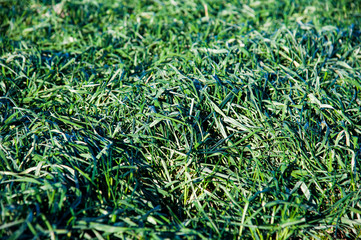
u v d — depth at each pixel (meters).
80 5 3.25
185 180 1.75
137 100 2.03
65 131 1.87
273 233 1.59
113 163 1.76
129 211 1.59
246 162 1.85
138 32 2.90
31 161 1.70
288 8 3.26
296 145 1.84
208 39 2.73
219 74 2.13
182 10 3.24
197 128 1.90
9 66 2.32
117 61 2.50
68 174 1.62
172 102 2.04
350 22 2.97
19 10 3.21
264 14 3.10
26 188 1.53
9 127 1.90
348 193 1.72
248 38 2.58
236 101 2.05
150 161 1.84
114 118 1.97
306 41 2.54
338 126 1.92
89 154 1.69
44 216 1.36
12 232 1.35
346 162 1.78
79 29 2.91
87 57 2.50
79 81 2.28
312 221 1.60
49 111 2.00
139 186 1.71
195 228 1.54
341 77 2.21
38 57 2.40
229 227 1.58
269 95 2.12
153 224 1.55
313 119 1.96
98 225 1.41
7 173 1.58
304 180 1.74
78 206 1.54
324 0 3.29
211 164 1.79
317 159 1.80
